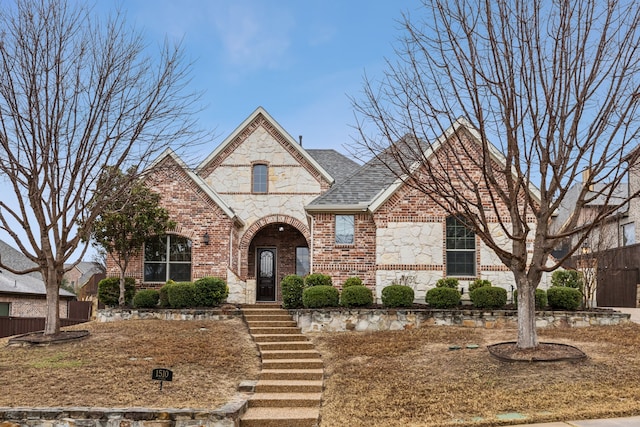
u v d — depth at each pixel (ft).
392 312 57.57
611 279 95.55
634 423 29.58
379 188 70.49
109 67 49.37
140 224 64.69
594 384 35.73
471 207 63.62
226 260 71.72
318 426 34.06
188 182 73.05
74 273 216.33
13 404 35.01
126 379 39.96
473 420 31.60
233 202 82.74
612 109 37.99
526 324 42.27
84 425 33.19
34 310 97.76
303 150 83.35
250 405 37.47
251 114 84.17
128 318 63.05
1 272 96.68
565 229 48.29
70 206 50.90
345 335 55.06
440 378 39.22
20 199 49.34
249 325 56.85
